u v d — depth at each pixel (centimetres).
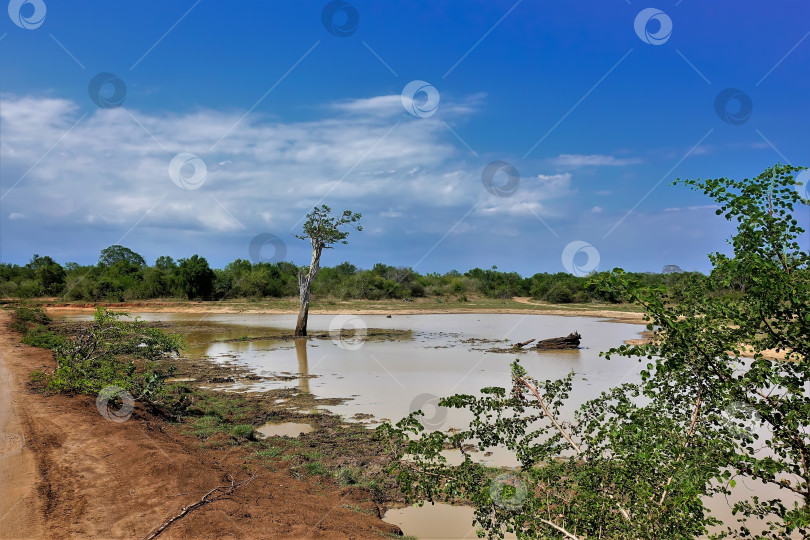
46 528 570
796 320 331
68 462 757
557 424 436
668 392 388
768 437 981
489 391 459
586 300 5906
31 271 6800
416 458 437
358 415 1238
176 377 1714
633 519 354
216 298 5797
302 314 2953
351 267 7712
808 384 1096
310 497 757
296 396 1438
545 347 2417
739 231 347
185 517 607
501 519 412
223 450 953
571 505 395
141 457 783
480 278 8019
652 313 338
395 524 720
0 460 746
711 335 340
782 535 325
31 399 1073
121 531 572
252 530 600
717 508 762
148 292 5572
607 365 1950
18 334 2305
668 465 357
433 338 2912
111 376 1213
